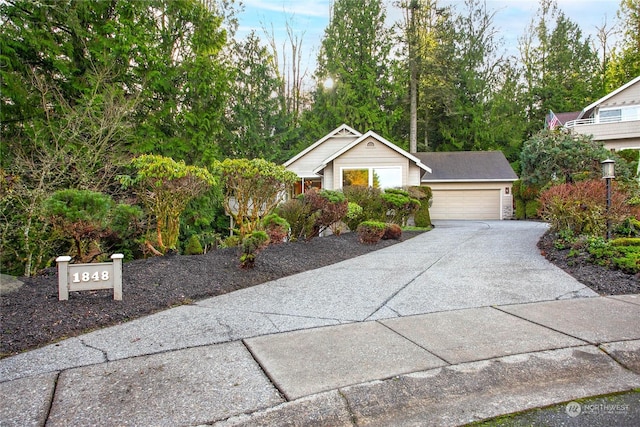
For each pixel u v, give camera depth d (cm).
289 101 3067
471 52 2764
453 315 389
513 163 2622
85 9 1118
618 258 542
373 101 2536
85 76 1104
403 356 292
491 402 237
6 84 948
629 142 1905
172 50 1383
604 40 3022
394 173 1633
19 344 314
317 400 234
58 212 548
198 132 1322
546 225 1330
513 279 531
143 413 220
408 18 2639
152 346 316
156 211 645
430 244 895
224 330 353
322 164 1692
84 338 332
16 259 666
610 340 315
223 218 1602
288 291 493
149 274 504
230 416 219
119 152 1034
